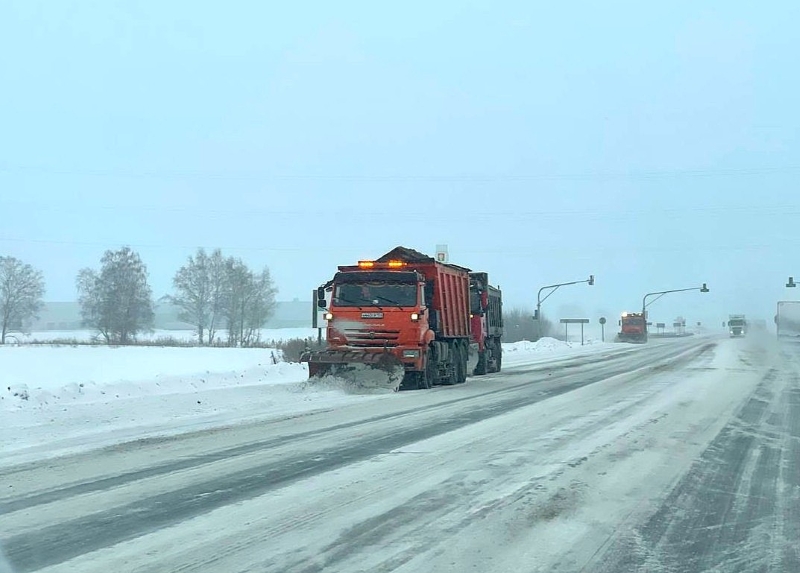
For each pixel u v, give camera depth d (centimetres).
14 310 7988
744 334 10056
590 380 2608
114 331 7594
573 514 780
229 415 1578
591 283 7106
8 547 663
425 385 2258
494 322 3316
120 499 831
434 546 669
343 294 2231
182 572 600
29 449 1145
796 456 1120
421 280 2247
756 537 717
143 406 1653
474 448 1153
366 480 925
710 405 1761
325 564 620
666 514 791
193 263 8231
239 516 763
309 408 1712
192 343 5994
